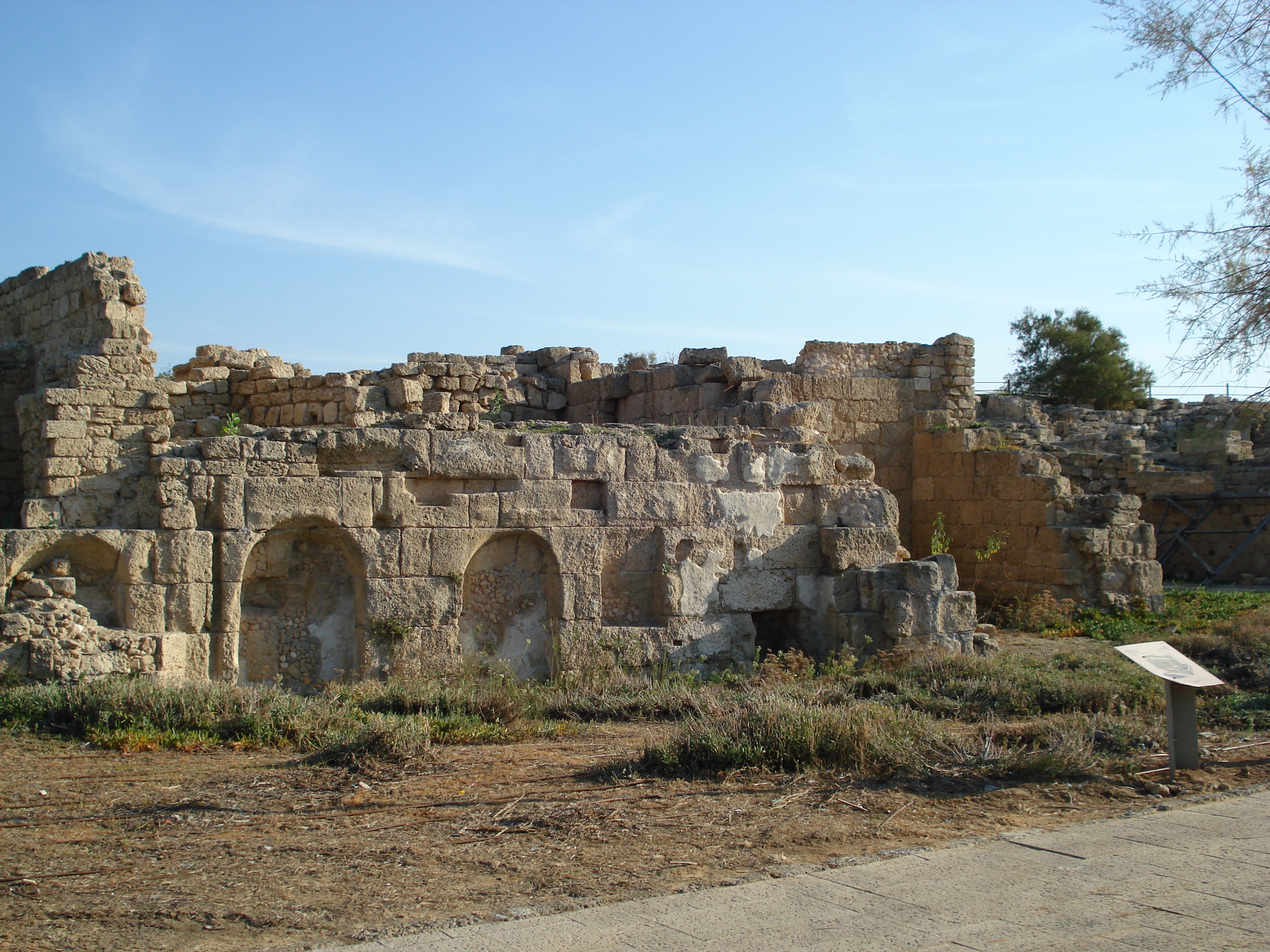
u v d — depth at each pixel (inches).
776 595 654.5
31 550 495.2
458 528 577.0
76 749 410.0
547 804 342.0
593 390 941.2
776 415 810.2
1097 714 471.2
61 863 285.9
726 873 275.9
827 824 322.7
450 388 841.5
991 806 346.0
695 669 620.7
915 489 1000.2
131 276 722.8
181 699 447.5
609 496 616.4
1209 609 879.7
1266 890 259.1
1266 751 422.9
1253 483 1258.6
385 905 253.8
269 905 254.1
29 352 801.6
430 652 564.7
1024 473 914.1
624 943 225.9
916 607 629.0
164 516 517.7
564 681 570.6
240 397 820.6
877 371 1035.3
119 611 512.7
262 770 383.6
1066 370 1974.7
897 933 231.6
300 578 558.6
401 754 397.7
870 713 442.9
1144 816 328.8
